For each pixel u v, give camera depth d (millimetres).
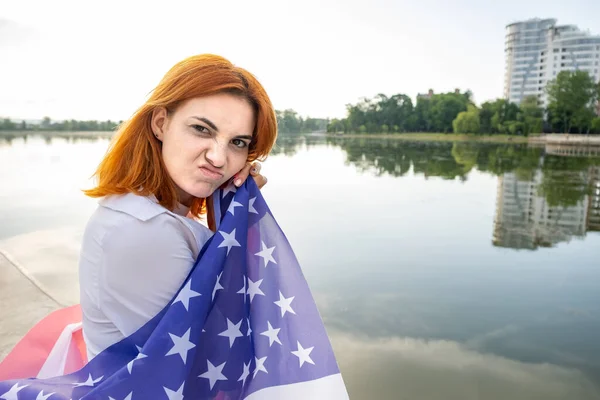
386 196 9977
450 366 2875
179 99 1061
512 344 3219
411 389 2598
